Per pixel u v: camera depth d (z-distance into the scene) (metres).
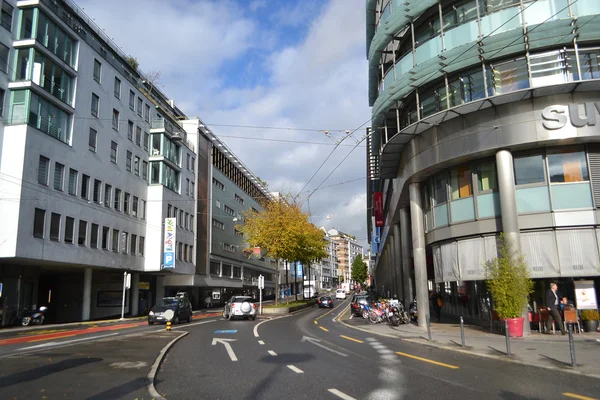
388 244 51.69
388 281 53.88
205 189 55.84
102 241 33.78
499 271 15.91
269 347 14.46
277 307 40.03
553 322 15.91
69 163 29.83
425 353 12.68
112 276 41.56
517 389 7.81
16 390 7.87
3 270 28.06
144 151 42.09
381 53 23.42
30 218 25.72
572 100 16.28
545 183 17.03
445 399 7.15
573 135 16.08
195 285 51.00
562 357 11.01
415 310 25.12
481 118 17.69
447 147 18.89
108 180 35.12
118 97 37.53
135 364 10.76
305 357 12.07
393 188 31.59
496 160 17.52
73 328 25.09
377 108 22.84
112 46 37.31
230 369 10.34
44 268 33.50
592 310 16.08
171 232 41.81
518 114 16.83
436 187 21.34
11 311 28.16
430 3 19.14
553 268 16.64
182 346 15.02
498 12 17.36
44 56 27.92
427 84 20.08
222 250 61.97
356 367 10.36
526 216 17.11
